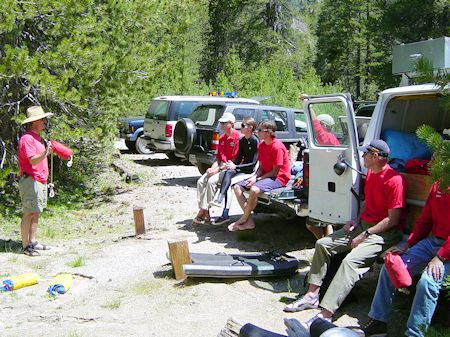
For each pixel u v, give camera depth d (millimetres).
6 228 8305
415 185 4727
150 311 4867
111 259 6406
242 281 5582
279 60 46688
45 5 8789
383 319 4195
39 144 6684
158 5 11250
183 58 28375
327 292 4453
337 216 5293
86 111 10328
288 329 3697
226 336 4074
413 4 26609
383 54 34875
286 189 6836
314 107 5535
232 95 15289
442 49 5555
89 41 9641
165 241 7234
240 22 50219
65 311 4859
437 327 4180
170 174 13602
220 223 7660
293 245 7094
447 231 4133
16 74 8367
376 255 4527
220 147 7836
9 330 4438
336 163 5172
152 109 14969
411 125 5707
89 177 12055
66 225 8664
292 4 52438
